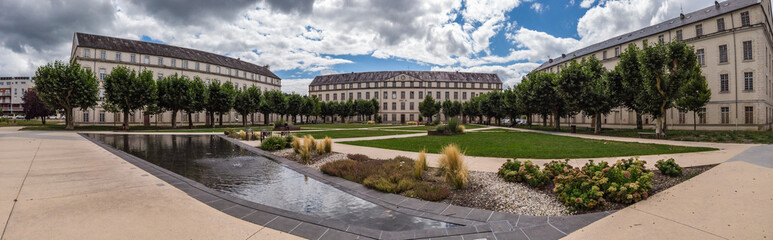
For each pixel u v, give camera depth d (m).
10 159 10.21
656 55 18.98
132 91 35.72
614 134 23.55
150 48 56.47
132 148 15.36
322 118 89.00
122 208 4.90
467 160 10.63
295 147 13.02
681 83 18.69
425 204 5.68
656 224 4.26
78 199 5.36
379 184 6.83
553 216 4.90
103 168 8.68
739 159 9.08
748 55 28.56
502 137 21.23
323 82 94.44
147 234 3.84
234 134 23.89
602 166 6.96
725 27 30.45
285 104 56.22
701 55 32.00
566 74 27.06
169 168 9.57
